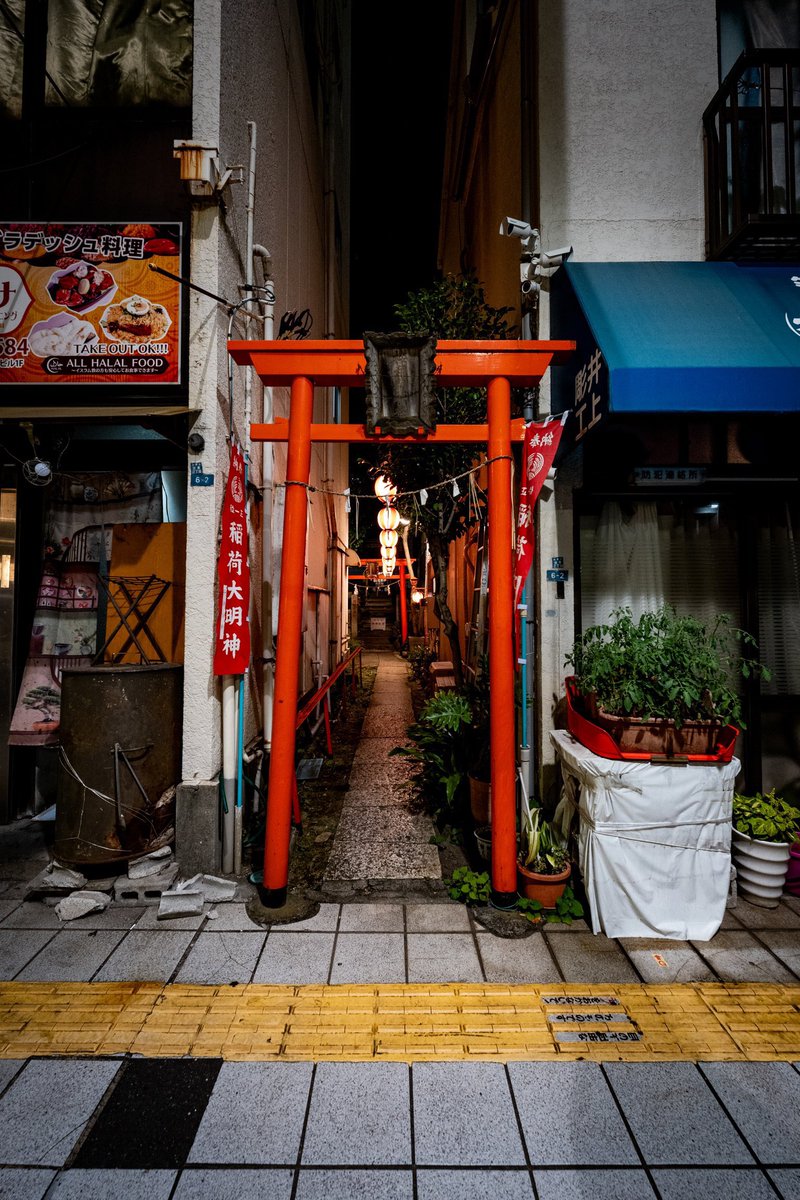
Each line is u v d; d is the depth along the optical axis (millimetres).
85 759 4164
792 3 5336
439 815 5539
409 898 4109
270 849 3895
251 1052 2697
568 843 4289
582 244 5211
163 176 4742
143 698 4301
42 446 5301
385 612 41656
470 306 6109
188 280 4500
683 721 3684
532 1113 2396
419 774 7023
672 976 3273
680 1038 2807
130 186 4738
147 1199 2043
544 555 5117
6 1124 2318
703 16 5266
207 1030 2828
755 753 5145
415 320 6047
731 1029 2869
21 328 4496
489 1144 2260
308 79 9039
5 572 5426
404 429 4016
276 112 6598
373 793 6406
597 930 3686
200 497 4441
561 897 3947
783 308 4449
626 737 3732
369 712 11320
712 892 3707
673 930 3646
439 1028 2857
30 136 4762
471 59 8453
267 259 5539
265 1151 2225
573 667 5070
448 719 5195
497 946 3545
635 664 3781
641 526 5262
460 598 11438
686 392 3850
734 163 4773
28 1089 2480
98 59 4809
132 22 4812
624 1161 2201
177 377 4453
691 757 3668
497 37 7066
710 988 3172
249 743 5387
